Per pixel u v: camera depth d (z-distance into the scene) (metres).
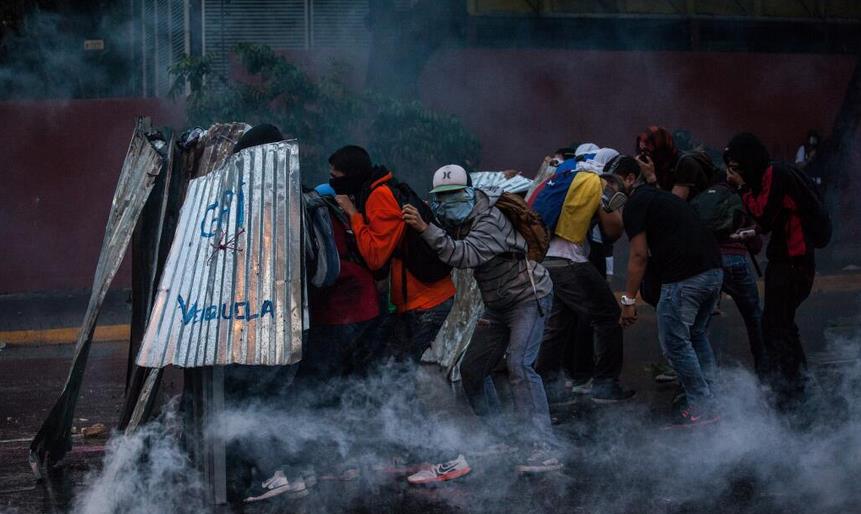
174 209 6.18
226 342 5.04
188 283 5.22
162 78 17.14
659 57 16.08
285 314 5.07
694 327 6.93
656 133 7.02
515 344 5.96
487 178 8.30
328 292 5.78
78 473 6.16
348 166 5.80
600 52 15.80
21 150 14.62
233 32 15.87
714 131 16.33
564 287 7.36
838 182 16.56
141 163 6.17
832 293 13.66
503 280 5.91
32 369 9.91
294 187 5.36
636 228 6.62
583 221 7.29
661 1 18.42
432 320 6.02
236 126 6.26
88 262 14.81
